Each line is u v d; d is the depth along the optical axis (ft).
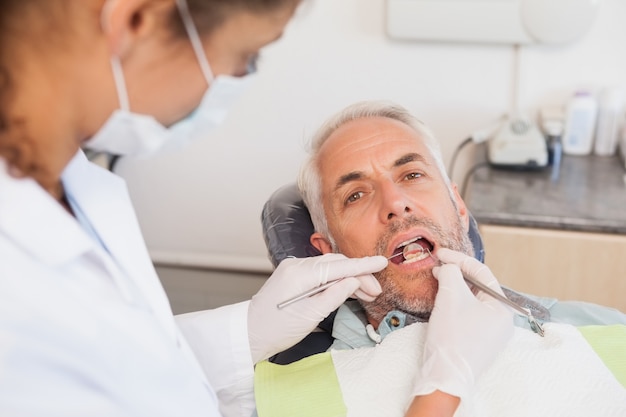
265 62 7.33
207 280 8.52
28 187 2.20
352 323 4.19
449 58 6.98
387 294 4.09
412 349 3.65
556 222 5.43
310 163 4.61
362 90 7.32
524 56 6.81
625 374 3.51
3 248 2.10
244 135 7.77
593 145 6.84
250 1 2.01
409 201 4.21
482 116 7.18
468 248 4.43
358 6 6.93
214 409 2.74
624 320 4.18
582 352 3.55
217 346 3.73
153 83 2.14
